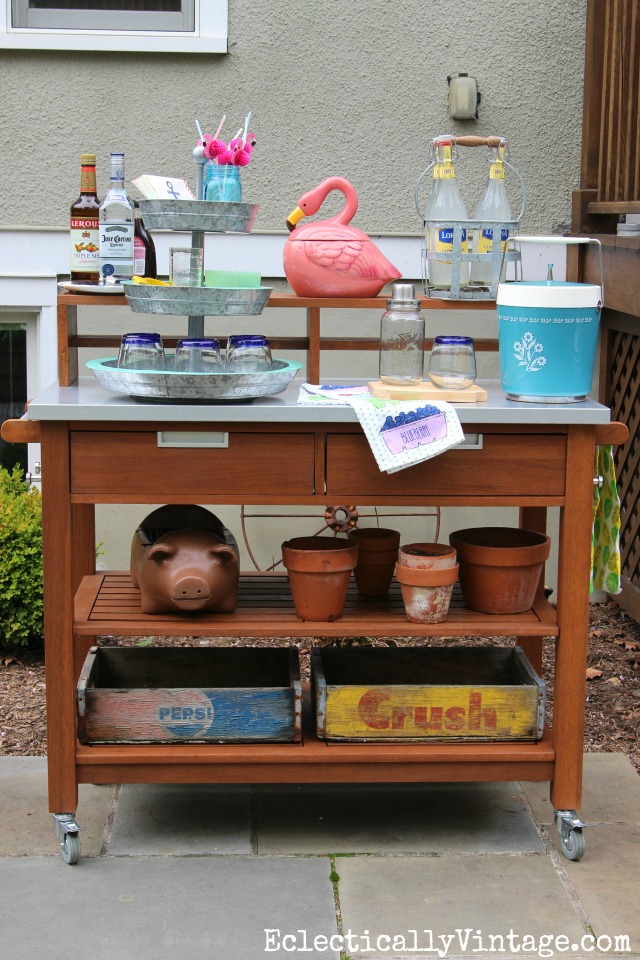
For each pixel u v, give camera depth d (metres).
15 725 3.61
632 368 4.61
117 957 2.41
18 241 4.45
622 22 4.17
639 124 4.05
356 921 2.54
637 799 3.16
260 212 4.49
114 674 3.15
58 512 2.72
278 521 4.71
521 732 2.88
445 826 3.00
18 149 4.39
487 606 2.95
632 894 2.67
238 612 2.95
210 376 2.65
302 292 3.01
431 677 3.21
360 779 2.83
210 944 2.46
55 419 2.66
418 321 2.90
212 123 4.42
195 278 2.81
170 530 3.08
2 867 2.77
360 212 4.51
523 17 4.44
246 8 4.36
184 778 2.81
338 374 4.66
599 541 3.11
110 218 2.98
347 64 4.42
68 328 3.02
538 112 4.51
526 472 2.77
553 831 2.98
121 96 4.38
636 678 4.06
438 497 2.76
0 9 4.31
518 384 2.80
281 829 2.98
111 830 2.96
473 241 2.99
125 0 4.37
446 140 3.12
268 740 2.84
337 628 2.84
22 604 4.09
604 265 4.29
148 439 2.71
